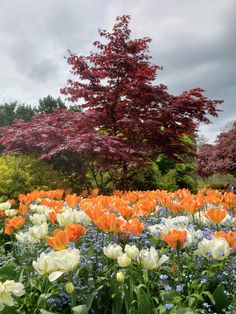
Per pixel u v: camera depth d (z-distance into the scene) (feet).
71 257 7.04
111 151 25.80
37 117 34.40
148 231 11.48
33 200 15.72
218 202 12.96
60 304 7.84
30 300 8.14
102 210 9.37
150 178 39.58
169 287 7.65
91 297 7.51
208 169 46.34
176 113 32.37
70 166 34.55
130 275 7.82
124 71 33.50
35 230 9.11
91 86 34.73
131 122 30.89
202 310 7.47
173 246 8.09
